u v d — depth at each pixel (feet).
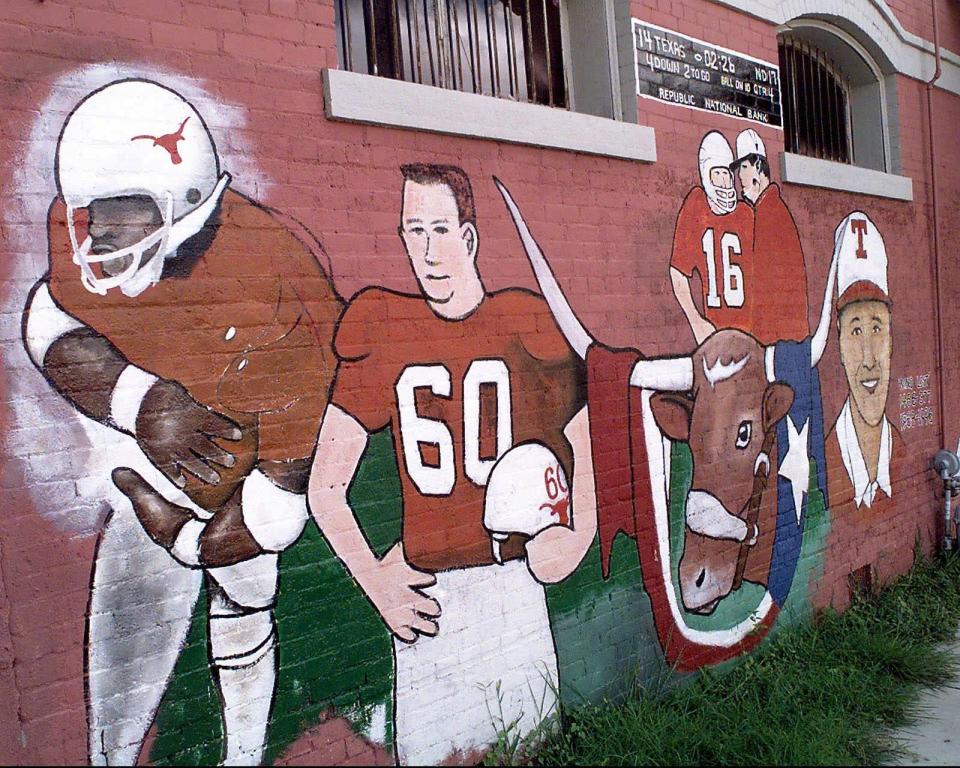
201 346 11.44
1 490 9.93
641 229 17.38
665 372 17.81
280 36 12.28
